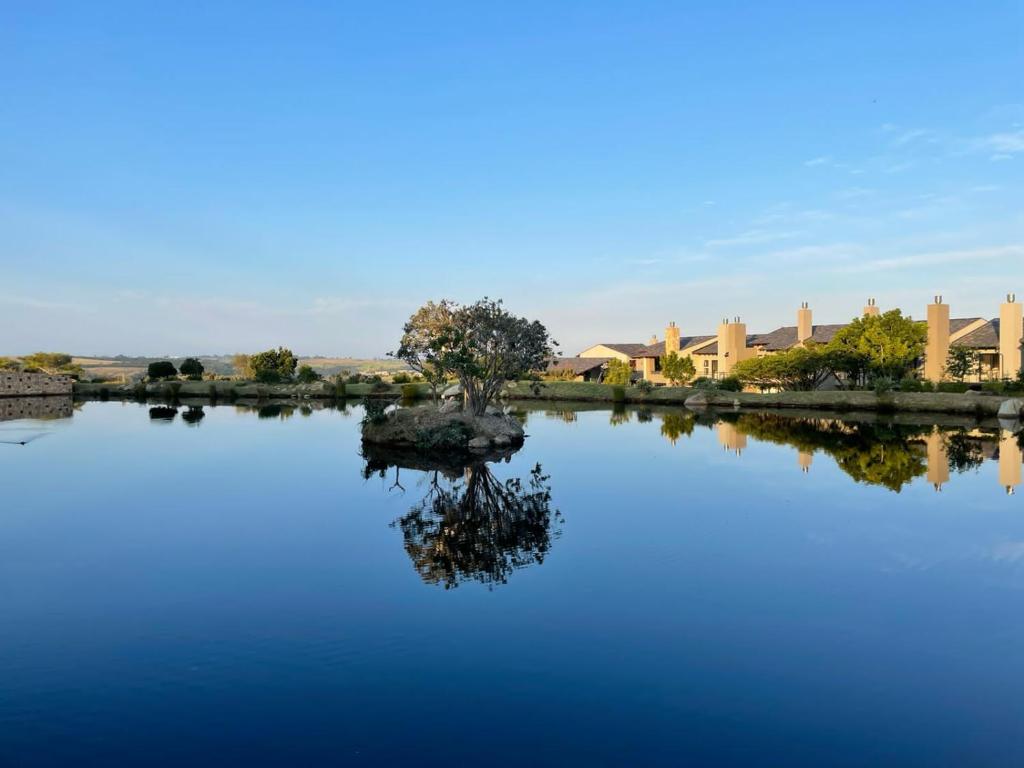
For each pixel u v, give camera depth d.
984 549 14.77
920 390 56.59
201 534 16.12
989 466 26.27
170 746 7.31
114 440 35.19
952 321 69.38
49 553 14.55
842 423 45.16
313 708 8.09
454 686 8.59
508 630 10.31
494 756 7.09
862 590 12.18
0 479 23.67
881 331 60.12
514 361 38.16
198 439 35.81
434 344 36.56
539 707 8.09
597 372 100.38
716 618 10.83
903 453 30.08
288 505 19.42
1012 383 52.97
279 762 7.00
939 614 11.09
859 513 18.16
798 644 9.91
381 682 8.70
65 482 23.09
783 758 7.09
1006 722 7.85
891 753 7.22
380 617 10.84
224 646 9.80
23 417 49.47
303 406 62.97
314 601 11.57
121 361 185.88
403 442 33.16
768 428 41.97
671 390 67.94
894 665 9.27
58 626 10.56
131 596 11.88
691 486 22.17
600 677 8.84
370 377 87.94
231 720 7.82
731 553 14.41
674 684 8.67
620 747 7.26
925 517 17.72
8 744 7.35
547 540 15.46
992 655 9.59
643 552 14.48
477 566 13.48
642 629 10.38
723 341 83.06
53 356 113.31
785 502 19.58
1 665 9.26
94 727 7.70
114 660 9.38
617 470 25.59
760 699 8.31
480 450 31.66
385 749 7.23
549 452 30.97
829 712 8.04
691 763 6.99
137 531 16.42
